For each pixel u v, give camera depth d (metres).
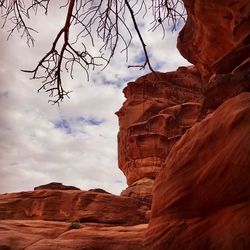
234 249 5.16
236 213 5.41
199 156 6.52
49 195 28.20
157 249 6.50
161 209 7.00
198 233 5.94
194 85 43.06
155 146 38.09
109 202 27.70
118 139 42.78
